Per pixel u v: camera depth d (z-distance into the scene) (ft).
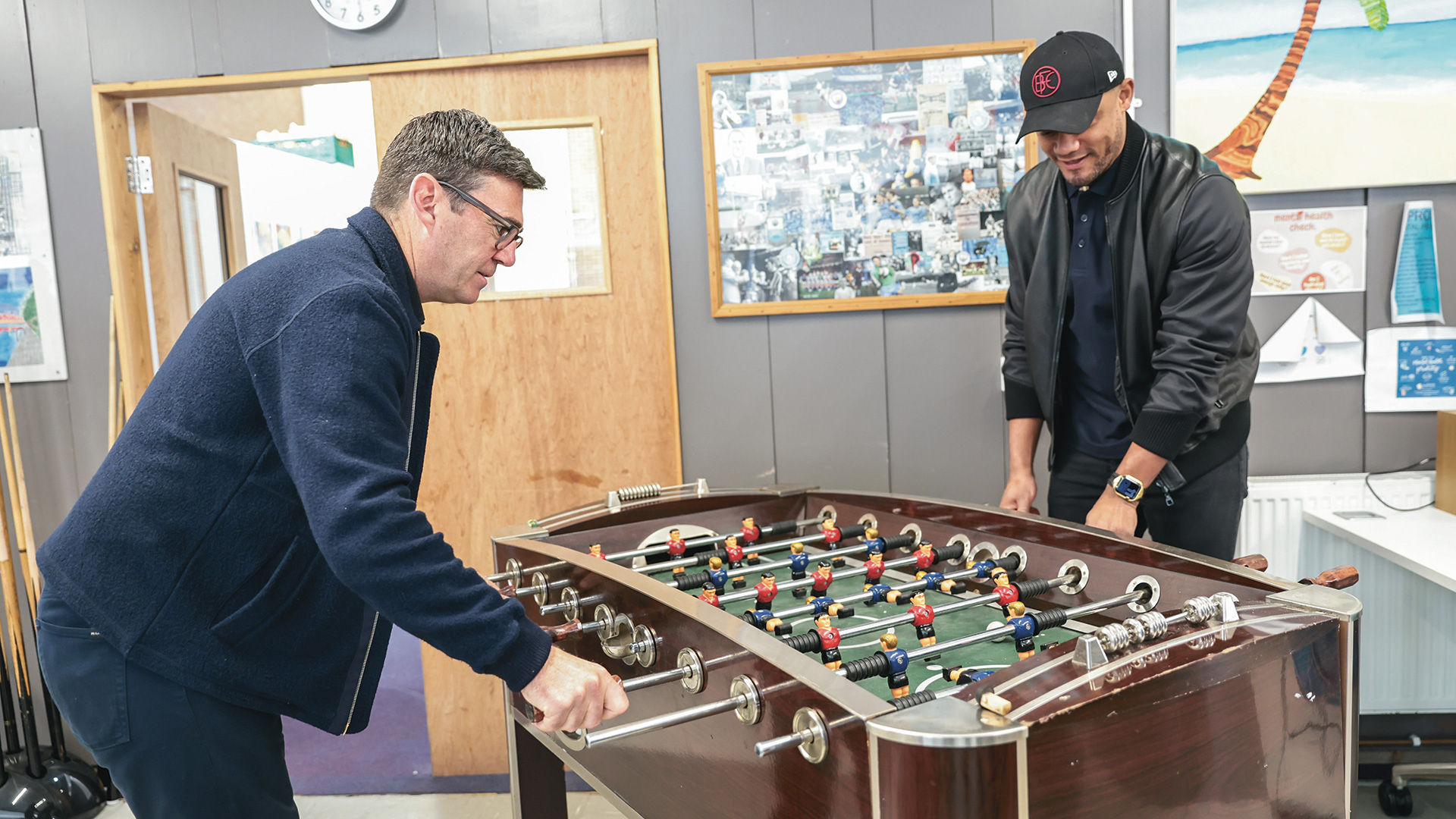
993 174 7.61
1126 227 5.60
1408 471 7.50
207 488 3.70
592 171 8.05
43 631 3.95
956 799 2.49
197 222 10.64
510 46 7.88
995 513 4.96
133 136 8.67
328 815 7.73
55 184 8.23
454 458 8.31
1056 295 6.01
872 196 7.73
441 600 3.12
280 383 3.36
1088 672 2.85
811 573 5.16
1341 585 3.81
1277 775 3.21
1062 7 7.43
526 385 8.25
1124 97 5.44
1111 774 2.74
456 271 4.08
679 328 8.00
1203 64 7.30
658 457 8.23
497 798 7.95
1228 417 5.96
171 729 3.84
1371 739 7.58
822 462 8.02
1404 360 7.44
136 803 3.99
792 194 7.79
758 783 3.26
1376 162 7.23
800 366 7.95
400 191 3.93
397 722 9.66
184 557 3.75
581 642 4.59
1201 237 5.36
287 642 4.00
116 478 3.74
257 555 3.83
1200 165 5.50
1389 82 7.15
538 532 5.31
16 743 8.17
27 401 8.46
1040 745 2.56
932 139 7.64
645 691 4.02
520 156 4.06
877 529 5.65
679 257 7.95
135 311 8.51
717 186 7.82
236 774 3.97
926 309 7.80
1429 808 7.00
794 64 7.61
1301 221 7.41
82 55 8.09
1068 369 6.24
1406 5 7.07
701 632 3.52
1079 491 6.36
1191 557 4.01
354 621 4.21
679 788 3.83
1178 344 5.31
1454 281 7.35
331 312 3.32
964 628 4.34
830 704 2.79
